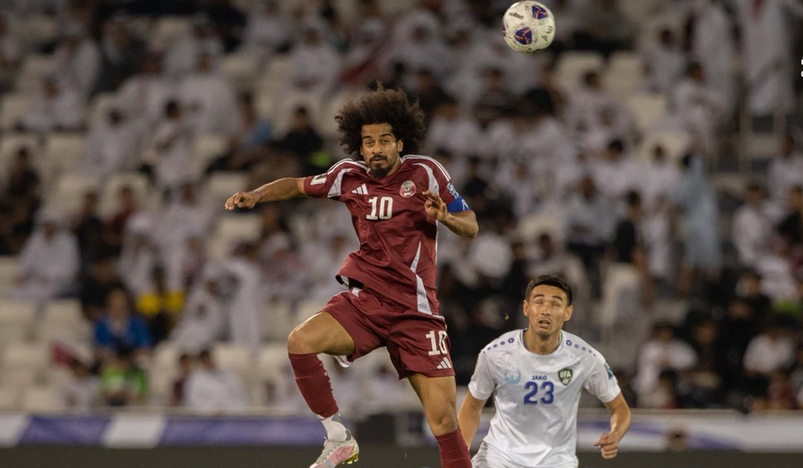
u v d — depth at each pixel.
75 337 45.97
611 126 50.19
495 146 49.03
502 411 23.41
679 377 38.75
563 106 50.88
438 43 54.19
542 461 23.16
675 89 52.09
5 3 62.97
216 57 56.66
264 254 46.00
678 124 51.09
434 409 20.27
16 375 44.53
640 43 56.09
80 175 54.12
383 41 55.03
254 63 57.91
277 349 43.09
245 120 53.16
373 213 20.42
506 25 21.78
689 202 47.22
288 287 45.47
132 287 47.41
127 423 35.44
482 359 23.28
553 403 23.06
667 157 49.25
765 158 53.06
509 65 53.19
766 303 41.31
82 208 49.72
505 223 44.69
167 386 42.16
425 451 31.73
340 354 20.48
